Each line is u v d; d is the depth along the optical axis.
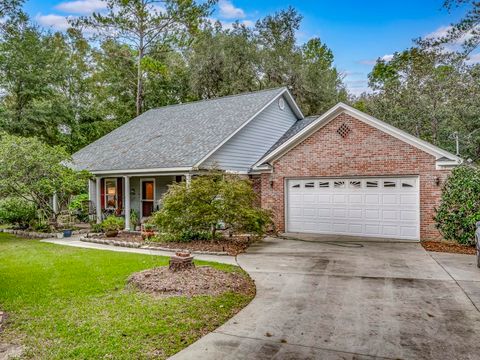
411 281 7.51
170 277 7.34
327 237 13.14
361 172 12.84
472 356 4.40
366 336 4.97
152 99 32.00
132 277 7.57
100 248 12.05
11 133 24.12
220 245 11.71
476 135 18.94
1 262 9.71
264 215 12.13
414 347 4.64
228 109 18.47
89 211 19.47
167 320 5.45
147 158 15.72
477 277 7.72
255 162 17.23
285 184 14.51
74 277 7.93
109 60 32.09
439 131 21.00
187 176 14.10
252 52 30.52
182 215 11.95
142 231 13.83
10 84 25.48
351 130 13.01
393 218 12.47
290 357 4.42
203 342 4.81
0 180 14.19
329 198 13.69
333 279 7.76
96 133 28.92
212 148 14.45
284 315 5.75
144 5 29.81
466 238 11.05
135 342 4.75
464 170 11.22
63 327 5.22
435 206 11.63
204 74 30.25
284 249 11.16
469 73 18.58
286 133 19.48
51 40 27.97
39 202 15.84
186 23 30.14
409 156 12.01
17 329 5.22
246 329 5.23
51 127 26.47
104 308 5.94
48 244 13.09
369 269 8.55
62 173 15.23
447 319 5.50
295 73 30.28
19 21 24.00
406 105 22.22
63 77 27.45
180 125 18.62
